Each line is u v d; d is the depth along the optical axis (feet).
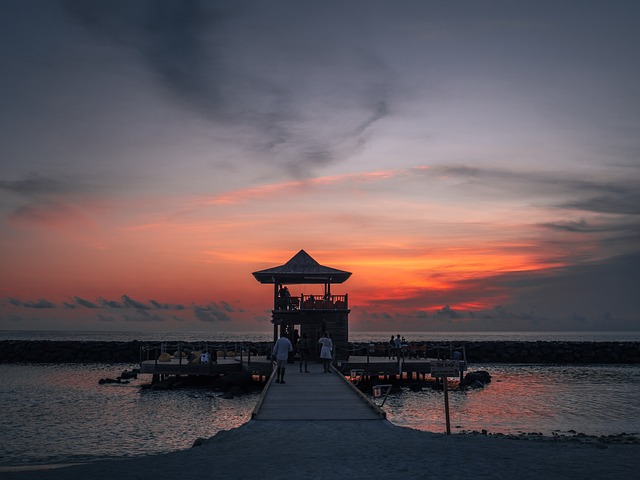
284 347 77.82
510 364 204.13
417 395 108.88
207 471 34.58
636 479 30.96
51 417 85.25
